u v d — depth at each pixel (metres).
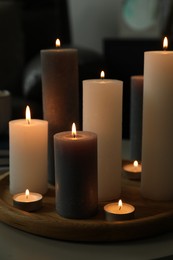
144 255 0.88
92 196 0.94
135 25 2.16
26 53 2.32
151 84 0.98
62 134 0.96
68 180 0.93
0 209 0.96
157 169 1.00
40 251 0.90
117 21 2.32
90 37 2.47
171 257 0.89
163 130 0.99
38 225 0.92
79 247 0.90
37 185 1.04
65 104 1.05
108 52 1.98
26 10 2.40
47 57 1.04
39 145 1.03
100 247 0.90
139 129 1.15
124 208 0.96
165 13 1.97
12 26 2.17
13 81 2.14
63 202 0.94
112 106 0.99
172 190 1.01
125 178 1.11
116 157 1.01
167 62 0.96
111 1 2.33
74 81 1.05
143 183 1.02
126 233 0.91
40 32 2.32
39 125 1.02
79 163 0.92
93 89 0.98
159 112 0.98
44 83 1.06
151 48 1.87
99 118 0.99
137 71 1.92
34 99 1.90
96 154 0.94
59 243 0.92
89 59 1.85
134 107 1.15
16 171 1.03
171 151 1.00
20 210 0.96
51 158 1.08
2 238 0.93
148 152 1.00
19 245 0.91
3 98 1.42
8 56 2.13
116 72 1.98
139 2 2.13
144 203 1.00
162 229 0.93
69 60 1.04
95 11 2.42
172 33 1.92
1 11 2.16
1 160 1.26
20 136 1.02
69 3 2.53
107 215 0.93
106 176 1.00
